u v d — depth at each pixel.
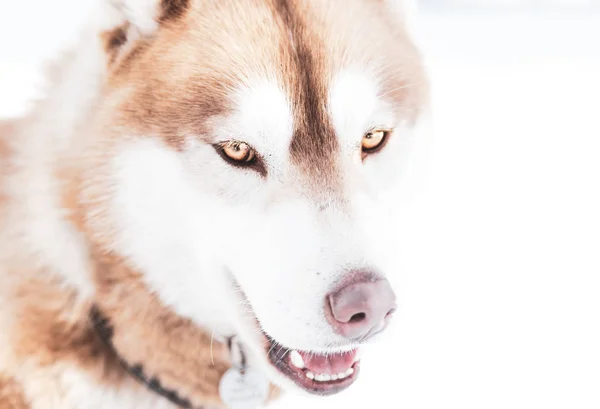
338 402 2.69
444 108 6.91
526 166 5.45
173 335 1.97
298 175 1.81
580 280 3.78
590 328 3.36
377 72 1.89
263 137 1.78
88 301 1.91
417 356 3.14
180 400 2.06
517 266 3.89
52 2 10.39
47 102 2.01
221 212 1.81
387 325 1.76
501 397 2.91
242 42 1.83
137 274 1.88
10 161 2.02
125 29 1.89
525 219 4.50
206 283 1.90
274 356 1.90
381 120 1.91
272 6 1.87
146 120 1.81
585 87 7.67
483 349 3.20
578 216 4.56
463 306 3.50
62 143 1.90
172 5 1.92
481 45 9.53
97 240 1.85
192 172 1.80
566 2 12.08
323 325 1.67
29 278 1.93
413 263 3.72
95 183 1.83
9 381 1.95
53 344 1.92
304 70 1.80
